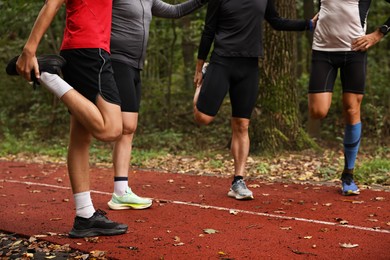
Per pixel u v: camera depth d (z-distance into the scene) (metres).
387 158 9.69
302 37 16.64
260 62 10.31
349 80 5.58
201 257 3.67
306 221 4.65
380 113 12.72
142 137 13.00
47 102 16.47
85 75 3.81
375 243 3.94
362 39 5.39
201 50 5.71
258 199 5.73
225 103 14.95
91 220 4.20
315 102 5.59
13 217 5.04
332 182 6.85
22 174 8.38
